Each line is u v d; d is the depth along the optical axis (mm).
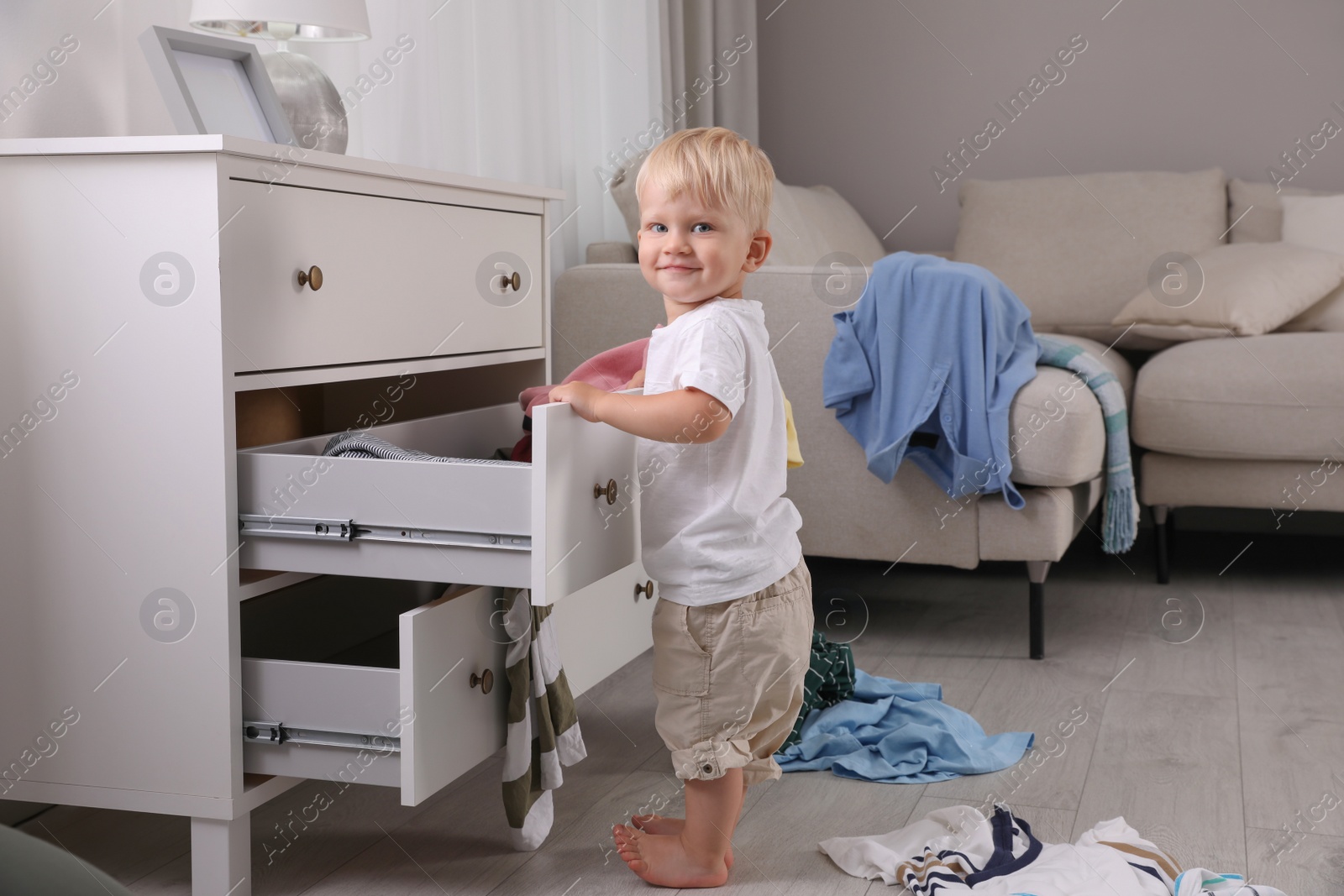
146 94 1485
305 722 1116
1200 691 1802
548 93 2416
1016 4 3400
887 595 2453
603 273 2238
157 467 1112
